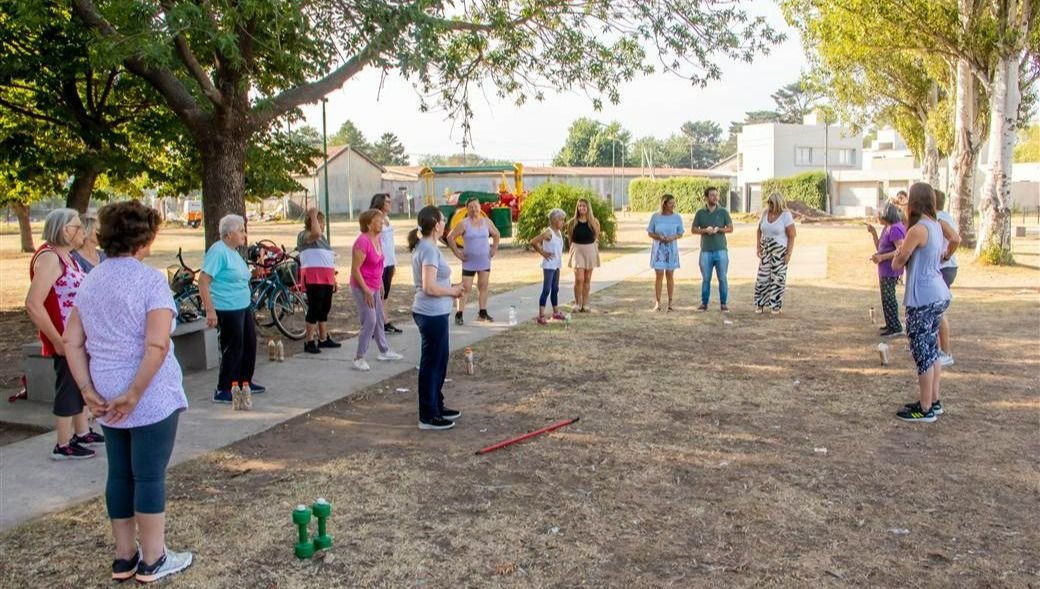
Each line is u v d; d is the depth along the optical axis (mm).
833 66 28703
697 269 20297
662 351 9914
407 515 4918
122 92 14453
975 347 9898
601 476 5574
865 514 4891
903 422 6801
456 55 10727
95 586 4039
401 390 8125
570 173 76125
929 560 4281
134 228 3795
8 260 28359
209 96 10609
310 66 11438
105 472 5711
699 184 64000
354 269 8828
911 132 31859
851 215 58062
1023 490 5254
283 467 5824
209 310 7211
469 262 12008
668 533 4633
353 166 68438
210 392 8047
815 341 10430
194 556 4352
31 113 14141
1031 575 4102
